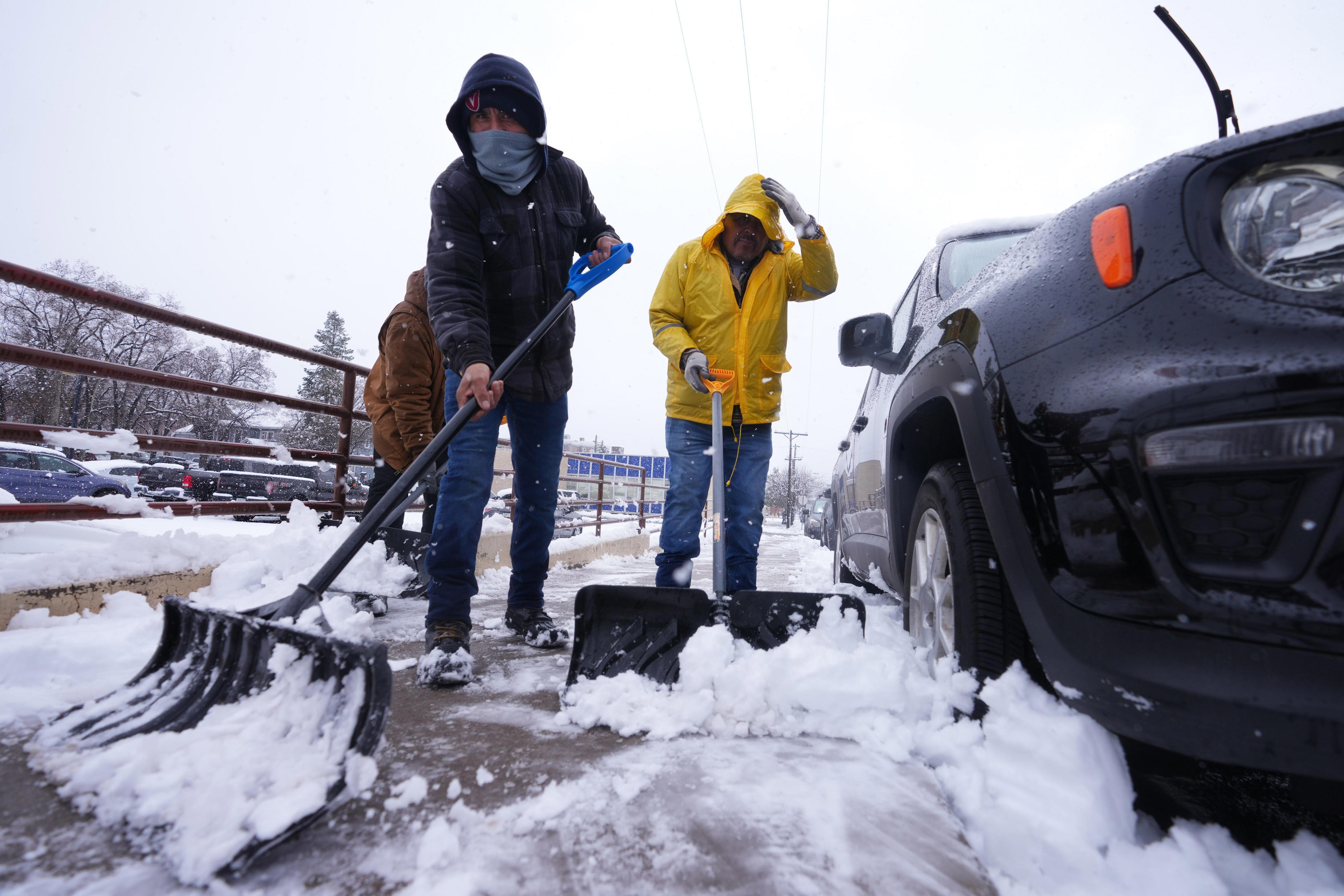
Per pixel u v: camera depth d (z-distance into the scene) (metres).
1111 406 1.05
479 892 0.90
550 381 2.34
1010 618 1.37
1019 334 1.26
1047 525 1.14
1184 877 0.97
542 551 2.56
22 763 1.20
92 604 2.19
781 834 1.06
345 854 0.99
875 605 2.96
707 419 2.52
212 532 4.00
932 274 2.32
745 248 2.54
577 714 1.55
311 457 3.52
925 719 1.44
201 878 0.89
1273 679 0.90
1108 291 1.12
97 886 0.88
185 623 1.44
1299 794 1.14
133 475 16.34
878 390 2.91
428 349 3.06
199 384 2.85
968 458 1.36
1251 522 0.93
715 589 1.92
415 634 2.61
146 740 1.13
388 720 1.49
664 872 0.95
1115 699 1.04
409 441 3.03
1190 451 0.96
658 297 2.63
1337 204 0.95
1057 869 1.00
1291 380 0.89
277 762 1.07
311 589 1.48
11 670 1.63
